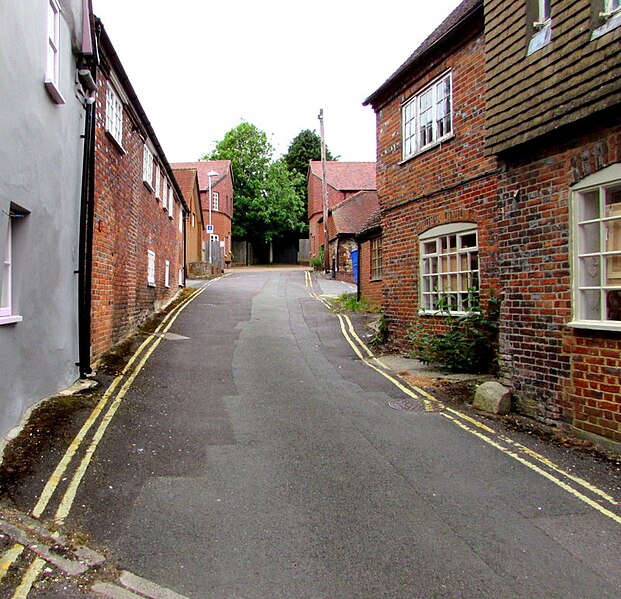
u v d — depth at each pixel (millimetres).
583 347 5812
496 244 8586
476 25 8938
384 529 3945
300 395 7785
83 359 7844
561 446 5672
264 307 17750
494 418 6645
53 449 5242
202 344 11578
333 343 12133
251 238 51531
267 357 10477
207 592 3199
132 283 12133
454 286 9789
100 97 8891
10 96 5215
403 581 3305
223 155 50625
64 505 4219
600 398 5594
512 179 6883
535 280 6488
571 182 5957
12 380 5434
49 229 6508
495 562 3516
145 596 3158
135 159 12305
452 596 3158
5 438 5199
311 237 46969
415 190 10836
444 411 6984
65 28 7047
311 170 45531
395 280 11648
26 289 5836
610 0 5426
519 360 6770
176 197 21156
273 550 3658
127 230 11430
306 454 5445
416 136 10922
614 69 5215
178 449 5535
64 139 7055
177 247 21562
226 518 4105
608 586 3266
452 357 9094
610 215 5582
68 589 3207
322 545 3723
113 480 4719
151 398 7355
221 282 27438
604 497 4477
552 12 6082
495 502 4383
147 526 3963
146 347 10797
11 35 5223
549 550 3666
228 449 5559
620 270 5480
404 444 5738
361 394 7871
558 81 5949
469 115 9164
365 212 30891
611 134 5473
